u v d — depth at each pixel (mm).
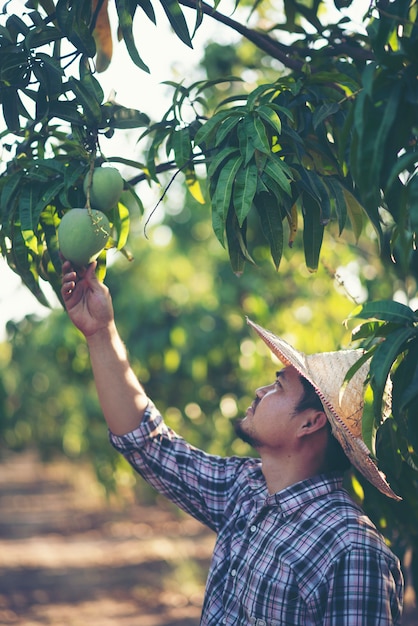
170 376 5801
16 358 7473
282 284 5277
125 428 2010
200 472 2014
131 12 1755
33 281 1828
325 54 2014
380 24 1438
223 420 5777
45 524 9656
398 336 1533
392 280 4305
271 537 1773
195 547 8516
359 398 1817
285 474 1850
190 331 5535
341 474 1870
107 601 6395
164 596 6539
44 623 5793
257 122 1640
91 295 1954
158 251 5883
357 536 1684
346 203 1828
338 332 5066
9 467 14062
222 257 5719
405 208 1517
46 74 1743
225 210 1601
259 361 5422
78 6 1742
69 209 1831
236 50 4316
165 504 8227
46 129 1850
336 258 4629
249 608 1748
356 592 1627
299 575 1700
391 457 1975
